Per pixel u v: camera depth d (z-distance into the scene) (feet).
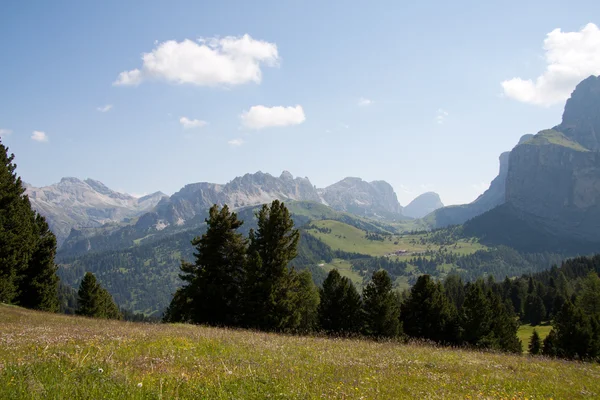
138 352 39.06
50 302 178.91
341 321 143.33
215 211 131.54
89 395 22.76
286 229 126.82
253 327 116.26
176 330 65.82
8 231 122.72
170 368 32.37
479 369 47.75
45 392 22.26
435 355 59.06
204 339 52.47
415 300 160.76
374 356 51.65
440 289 184.34
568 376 48.44
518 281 492.54
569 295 401.90
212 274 128.26
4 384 22.89
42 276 174.50
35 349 36.32
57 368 28.02
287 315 122.52
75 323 80.69
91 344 40.75
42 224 181.68
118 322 95.04
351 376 35.76
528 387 38.34
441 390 33.14
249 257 129.49
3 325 64.59
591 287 266.98
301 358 45.06
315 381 32.17
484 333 171.94
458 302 424.87
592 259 637.30
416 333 157.89
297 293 129.70
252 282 121.70
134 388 24.70
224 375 30.99
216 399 24.54
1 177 126.00
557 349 152.87
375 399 28.43
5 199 127.75
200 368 33.22
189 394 24.97
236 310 126.11
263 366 36.60
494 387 36.81
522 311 406.00
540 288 461.78
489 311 176.14
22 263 133.08
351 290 146.10
